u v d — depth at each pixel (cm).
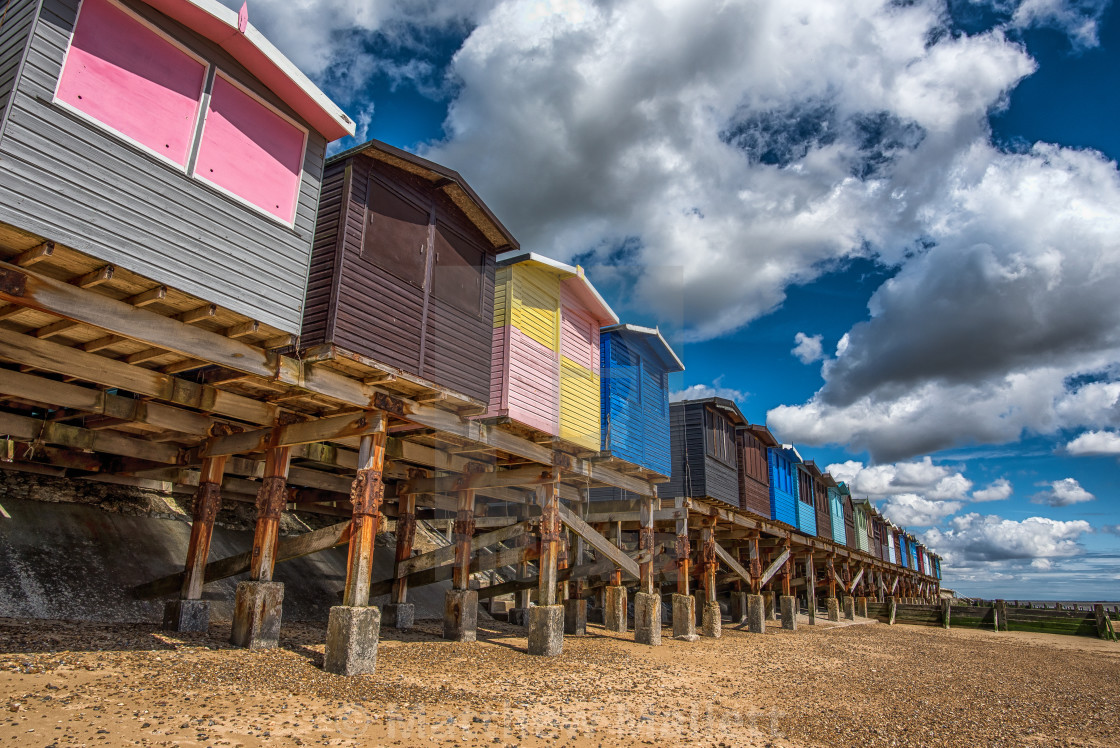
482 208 1082
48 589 1031
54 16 641
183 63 754
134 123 697
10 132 594
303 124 889
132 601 1118
